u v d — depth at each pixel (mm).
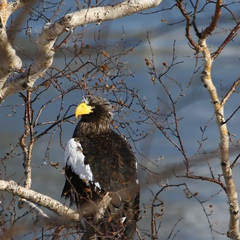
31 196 10719
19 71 11414
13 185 10617
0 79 10703
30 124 12562
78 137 13477
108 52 13516
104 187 12109
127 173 12320
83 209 11445
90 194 11938
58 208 10867
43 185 21375
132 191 11938
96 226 11117
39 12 11648
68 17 10047
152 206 10977
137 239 12195
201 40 10523
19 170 21375
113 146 12891
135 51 20766
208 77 10719
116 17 10438
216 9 10219
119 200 11758
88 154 12633
